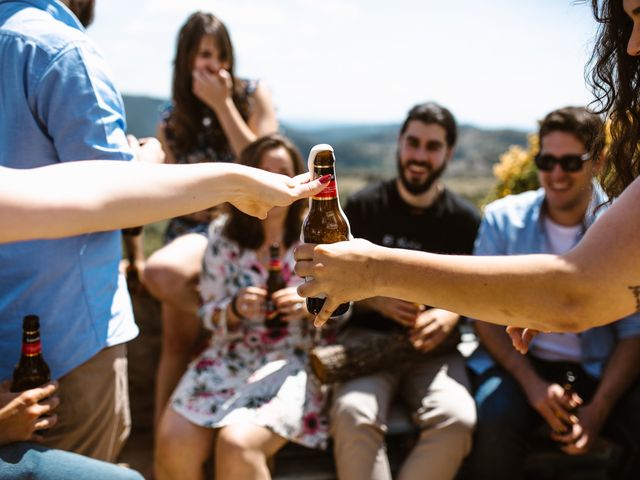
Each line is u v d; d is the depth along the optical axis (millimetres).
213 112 3596
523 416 2840
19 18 1809
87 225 1424
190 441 2605
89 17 2256
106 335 2004
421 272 1534
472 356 3174
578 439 2711
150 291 3195
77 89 1791
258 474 2520
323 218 1812
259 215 1684
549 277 1436
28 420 1764
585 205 2961
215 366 2824
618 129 1864
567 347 3008
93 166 1485
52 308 1910
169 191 1518
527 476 3131
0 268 1870
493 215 3158
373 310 3180
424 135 3109
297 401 2711
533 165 3873
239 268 2916
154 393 3520
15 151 1817
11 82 1786
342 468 2652
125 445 3316
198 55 3453
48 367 1910
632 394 2854
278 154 2900
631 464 2801
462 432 2725
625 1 1547
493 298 1481
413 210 3250
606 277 1397
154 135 3924
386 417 2773
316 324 1657
